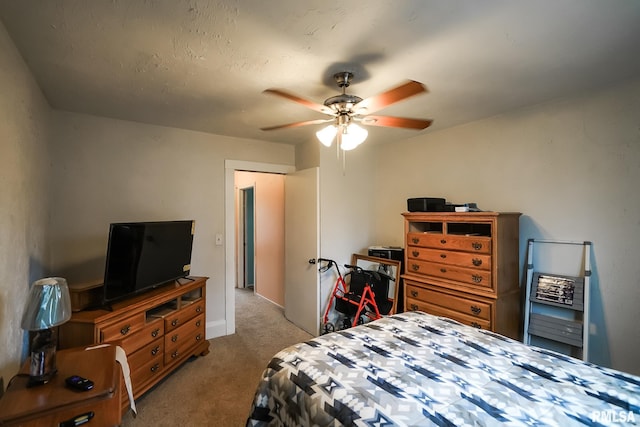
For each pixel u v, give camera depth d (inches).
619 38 60.1
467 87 84.3
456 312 103.3
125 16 52.7
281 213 178.2
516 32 58.1
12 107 60.7
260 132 131.4
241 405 86.4
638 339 80.3
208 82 79.8
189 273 121.0
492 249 94.0
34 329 49.9
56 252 100.5
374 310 125.0
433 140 131.9
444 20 54.2
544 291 94.9
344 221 147.6
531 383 51.3
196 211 130.2
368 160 156.7
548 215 96.8
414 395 47.4
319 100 92.3
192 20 53.9
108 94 87.9
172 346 99.9
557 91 87.3
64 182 102.1
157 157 120.6
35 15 52.2
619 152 82.7
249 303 186.1
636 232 80.4
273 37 59.4
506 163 107.0
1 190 55.2
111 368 56.1
